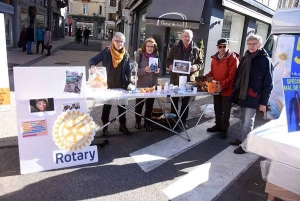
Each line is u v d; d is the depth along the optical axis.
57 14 29.89
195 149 3.91
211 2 8.57
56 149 3.11
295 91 2.54
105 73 3.71
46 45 13.35
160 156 3.61
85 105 3.21
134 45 13.97
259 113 6.15
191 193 2.82
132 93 3.61
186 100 4.55
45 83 2.97
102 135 4.15
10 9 14.44
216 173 3.26
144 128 4.57
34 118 2.96
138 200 2.65
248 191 2.93
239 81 3.75
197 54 4.45
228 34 10.53
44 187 2.75
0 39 3.94
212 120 5.27
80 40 25.94
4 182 2.78
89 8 44.28
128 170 3.19
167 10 8.50
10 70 8.41
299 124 2.54
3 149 3.46
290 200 2.51
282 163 2.46
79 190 2.74
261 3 11.82
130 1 14.49
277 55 5.33
